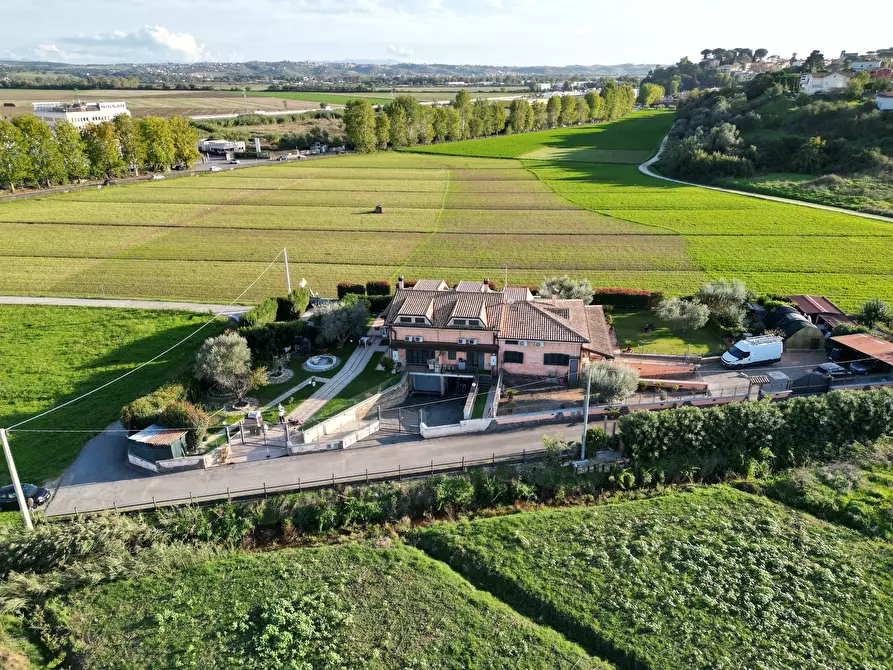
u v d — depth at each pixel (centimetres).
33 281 9281
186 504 4575
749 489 4881
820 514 4569
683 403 5750
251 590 3947
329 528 4609
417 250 11012
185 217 13150
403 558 4209
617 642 3522
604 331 6769
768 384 6091
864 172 15175
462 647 3497
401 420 5869
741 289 7688
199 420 5197
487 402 5991
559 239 11669
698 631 3575
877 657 3388
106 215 13162
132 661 3475
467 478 4881
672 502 4706
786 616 3669
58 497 4659
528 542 4303
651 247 11025
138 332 7531
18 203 14050
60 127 15700
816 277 9175
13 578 3897
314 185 16738
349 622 3662
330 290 9062
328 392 6159
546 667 3375
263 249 11019
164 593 3953
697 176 17150
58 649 3616
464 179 17850
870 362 6241
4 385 6266
